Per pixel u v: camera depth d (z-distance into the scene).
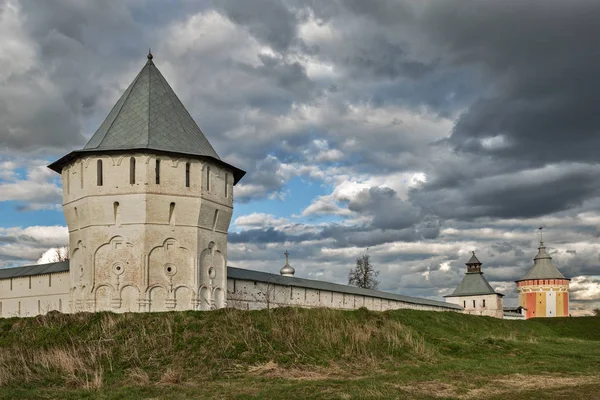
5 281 48.19
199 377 26.17
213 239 40.84
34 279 46.09
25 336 30.41
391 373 27.55
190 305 38.12
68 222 40.41
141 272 36.94
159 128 40.22
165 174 38.62
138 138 39.22
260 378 25.86
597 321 73.62
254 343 30.53
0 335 30.64
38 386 24.64
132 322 31.53
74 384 25.00
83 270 38.25
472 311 105.06
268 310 34.44
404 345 33.47
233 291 43.91
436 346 35.19
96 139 40.75
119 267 37.16
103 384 24.98
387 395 21.86
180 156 39.19
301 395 21.78
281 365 28.75
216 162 41.44
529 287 114.56
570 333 66.88
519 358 32.66
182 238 38.56
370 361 30.27
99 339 29.80
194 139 41.62
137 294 36.72
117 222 37.72
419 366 29.38
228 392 22.78
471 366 29.45
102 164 38.47
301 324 33.47
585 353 35.81
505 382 25.28
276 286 48.47
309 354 30.31
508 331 52.91
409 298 71.50
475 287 106.38
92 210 37.97
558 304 112.69
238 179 46.28
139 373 26.22
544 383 25.14
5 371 26.22
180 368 27.17
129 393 22.83
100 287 37.22
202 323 31.92
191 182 39.44
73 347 29.09
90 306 37.03
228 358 28.83
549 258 115.56
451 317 50.53
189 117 43.38
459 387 23.98
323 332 32.94
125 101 41.59
